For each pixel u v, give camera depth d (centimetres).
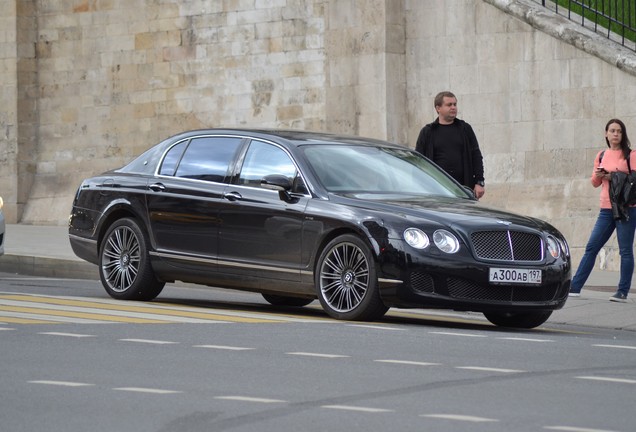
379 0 4556
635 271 3872
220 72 5103
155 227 2742
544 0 4378
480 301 2362
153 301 2819
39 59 5575
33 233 4953
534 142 4269
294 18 4897
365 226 2395
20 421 1355
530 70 4275
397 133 4562
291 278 2516
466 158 3069
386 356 1897
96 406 1445
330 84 4703
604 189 3044
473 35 4400
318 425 1337
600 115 4131
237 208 2602
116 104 5384
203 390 1559
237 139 2697
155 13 5272
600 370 1789
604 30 4391
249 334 2147
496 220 2414
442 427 1327
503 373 1734
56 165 5534
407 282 2347
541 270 2412
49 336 2075
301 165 2558
